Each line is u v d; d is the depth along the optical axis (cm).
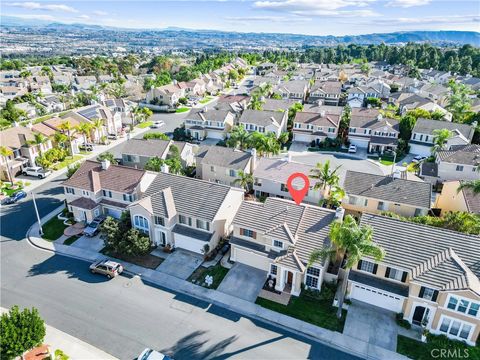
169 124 10012
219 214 4094
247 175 5356
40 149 6738
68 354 2825
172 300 3431
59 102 12794
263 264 3853
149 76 17088
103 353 2848
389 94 12375
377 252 2916
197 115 8712
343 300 3312
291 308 3341
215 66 18988
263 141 6306
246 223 3794
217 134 8712
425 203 4619
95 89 13188
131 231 3922
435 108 9588
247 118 8431
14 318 2638
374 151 7819
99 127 8206
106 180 4794
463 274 2927
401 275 3234
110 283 3653
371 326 3139
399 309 3266
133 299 3438
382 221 3509
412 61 18988
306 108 9475
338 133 8425
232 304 3384
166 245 4209
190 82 13588
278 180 5356
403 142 7656
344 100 12394
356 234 2966
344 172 6650
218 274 3794
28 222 4806
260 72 19388
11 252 4159
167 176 4528
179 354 2848
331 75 16100
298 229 3644
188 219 4122
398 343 2972
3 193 5597
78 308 3309
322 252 3100
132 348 2900
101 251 4184
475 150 6288
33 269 3862
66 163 6900
